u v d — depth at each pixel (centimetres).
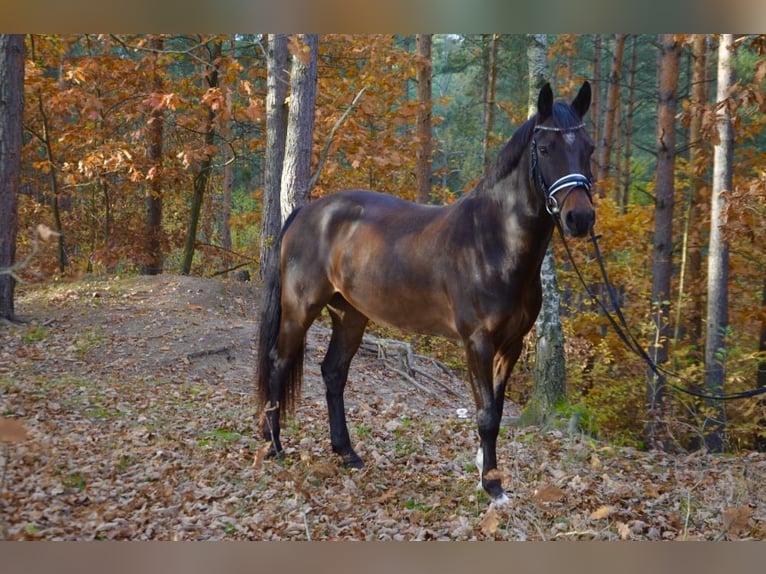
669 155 1198
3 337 869
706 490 529
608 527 411
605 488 516
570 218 402
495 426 452
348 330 561
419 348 1231
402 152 1362
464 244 451
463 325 450
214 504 436
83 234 1711
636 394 1131
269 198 1169
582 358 1170
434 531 419
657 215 1212
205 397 718
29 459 463
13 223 925
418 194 1585
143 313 994
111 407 645
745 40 879
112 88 1328
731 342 1052
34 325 926
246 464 519
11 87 902
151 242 1556
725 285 1045
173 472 484
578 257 1364
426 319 481
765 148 1727
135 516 407
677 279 1548
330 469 478
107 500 428
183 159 1345
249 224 1772
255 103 1116
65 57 1322
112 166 1272
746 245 1277
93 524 389
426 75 1608
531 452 615
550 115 424
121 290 1104
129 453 512
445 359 1209
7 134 907
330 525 418
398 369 954
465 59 2223
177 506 426
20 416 580
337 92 1344
